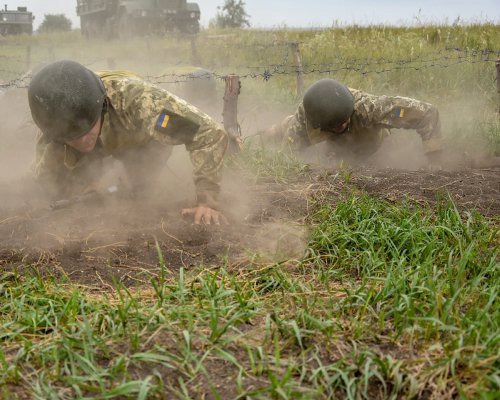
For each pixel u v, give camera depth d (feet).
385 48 42.50
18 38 107.76
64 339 8.02
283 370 7.76
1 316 9.16
